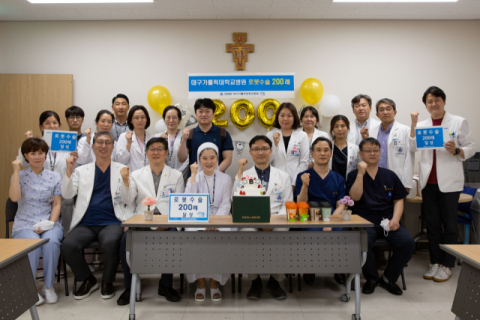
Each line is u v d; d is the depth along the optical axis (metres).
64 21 3.90
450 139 2.91
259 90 3.86
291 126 3.32
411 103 3.96
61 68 3.92
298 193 2.78
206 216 2.15
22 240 1.83
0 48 3.90
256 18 3.87
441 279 2.86
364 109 3.35
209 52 3.92
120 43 3.92
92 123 3.94
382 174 2.78
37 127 3.88
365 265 2.63
